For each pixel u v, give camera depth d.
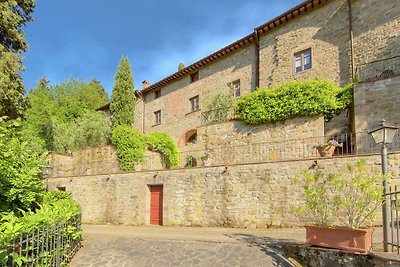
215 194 11.63
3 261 3.39
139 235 9.45
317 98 12.64
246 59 18.70
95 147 20.06
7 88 11.06
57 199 7.94
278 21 16.70
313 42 15.52
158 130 24.19
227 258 6.43
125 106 23.70
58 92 38.81
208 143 15.70
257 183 10.76
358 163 6.56
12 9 12.05
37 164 6.36
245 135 14.46
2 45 11.50
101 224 15.09
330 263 5.71
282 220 10.03
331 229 5.86
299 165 10.07
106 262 6.52
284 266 5.96
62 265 5.79
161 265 6.28
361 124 11.65
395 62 12.51
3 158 5.45
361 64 13.45
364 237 5.44
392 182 8.55
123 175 14.83
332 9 15.06
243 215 10.84
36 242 4.38
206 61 20.78
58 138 24.83
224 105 17.61
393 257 4.82
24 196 5.75
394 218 7.00
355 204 6.05
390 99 11.24
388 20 13.02
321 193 6.58
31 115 30.81
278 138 13.49
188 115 21.84
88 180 16.20
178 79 23.30
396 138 10.60
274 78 16.80
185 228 11.55
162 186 13.55
